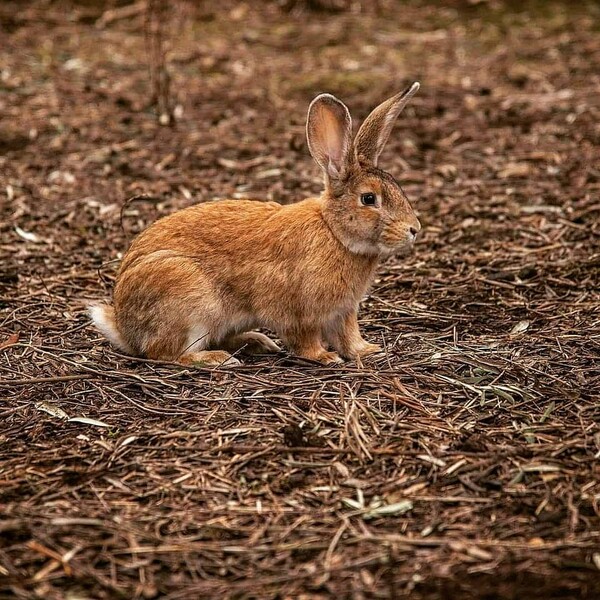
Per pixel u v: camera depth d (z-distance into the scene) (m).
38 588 7.52
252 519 8.32
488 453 9.10
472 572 7.58
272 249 10.98
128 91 21.59
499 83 22.47
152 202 16.39
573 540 7.93
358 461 9.08
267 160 18.12
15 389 10.42
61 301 12.92
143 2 26.83
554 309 12.49
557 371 10.69
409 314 12.48
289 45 25.08
